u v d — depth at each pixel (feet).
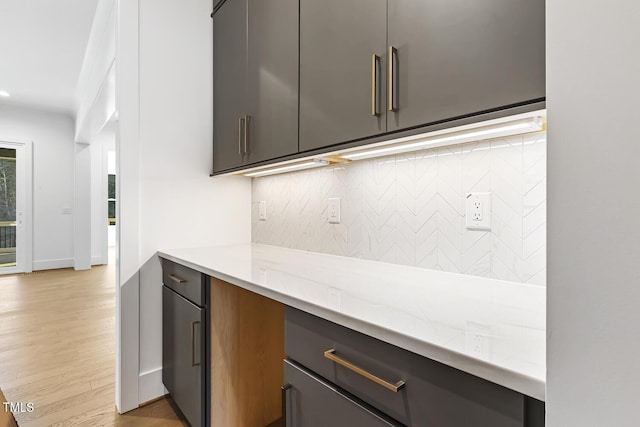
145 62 5.98
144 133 5.98
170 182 6.26
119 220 5.79
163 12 6.15
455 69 2.83
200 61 6.59
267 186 6.88
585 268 1.44
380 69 3.45
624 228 1.35
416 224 4.33
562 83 1.51
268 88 5.08
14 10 9.21
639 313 1.31
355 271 4.19
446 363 1.94
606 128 1.39
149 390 6.06
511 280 3.51
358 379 2.52
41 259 18.79
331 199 5.49
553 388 1.53
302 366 3.07
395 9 3.30
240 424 5.11
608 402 1.38
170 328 5.79
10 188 17.80
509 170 3.51
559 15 1.52
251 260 5.07
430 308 2.70
